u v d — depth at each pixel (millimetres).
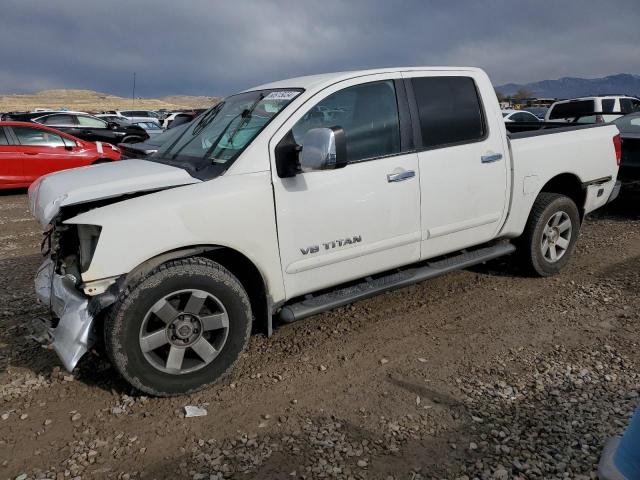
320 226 3520
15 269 5773
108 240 2893
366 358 3703
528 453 2643
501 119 4500
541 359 3611
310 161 3197
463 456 2643
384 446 2740
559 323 4180
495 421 2918
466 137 4246
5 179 10688
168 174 3334
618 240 6469
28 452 2746
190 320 3176
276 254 3391
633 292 4742
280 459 2656
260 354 3787
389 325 4227
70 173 3719
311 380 3426
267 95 3908
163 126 23562
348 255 3678
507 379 3363
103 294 2951
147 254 2988
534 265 4973
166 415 3059
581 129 5215
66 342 2988
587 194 5254
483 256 4527
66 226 3225
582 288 4879
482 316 4352
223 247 3230
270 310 3486
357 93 3779
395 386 3326
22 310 4574
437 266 4281
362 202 3662
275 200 3338
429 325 4215
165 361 3201
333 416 3018
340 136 3223
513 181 4555
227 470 2584
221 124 3934
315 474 2541
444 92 4180
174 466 2627
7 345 3924
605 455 1759
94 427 2953
